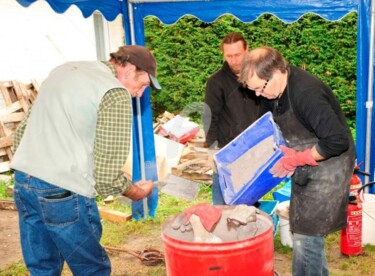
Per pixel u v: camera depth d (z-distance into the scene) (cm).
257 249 206
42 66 730
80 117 220
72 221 229
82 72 229
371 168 386
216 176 343
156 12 418
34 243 247
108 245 405
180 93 862
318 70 780
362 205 362
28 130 232
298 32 779
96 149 221
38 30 716
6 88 681
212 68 844
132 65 231
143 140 445
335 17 370
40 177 223
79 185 224
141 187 252
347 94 766
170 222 239
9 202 536
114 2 403
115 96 219
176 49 852
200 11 404
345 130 226
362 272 334
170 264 217
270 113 272
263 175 242
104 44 827
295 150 246
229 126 345
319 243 250
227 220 233
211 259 202
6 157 675
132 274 352
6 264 381
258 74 226
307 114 225
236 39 326
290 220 258
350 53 757
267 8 385
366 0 357
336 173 242
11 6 679
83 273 246
